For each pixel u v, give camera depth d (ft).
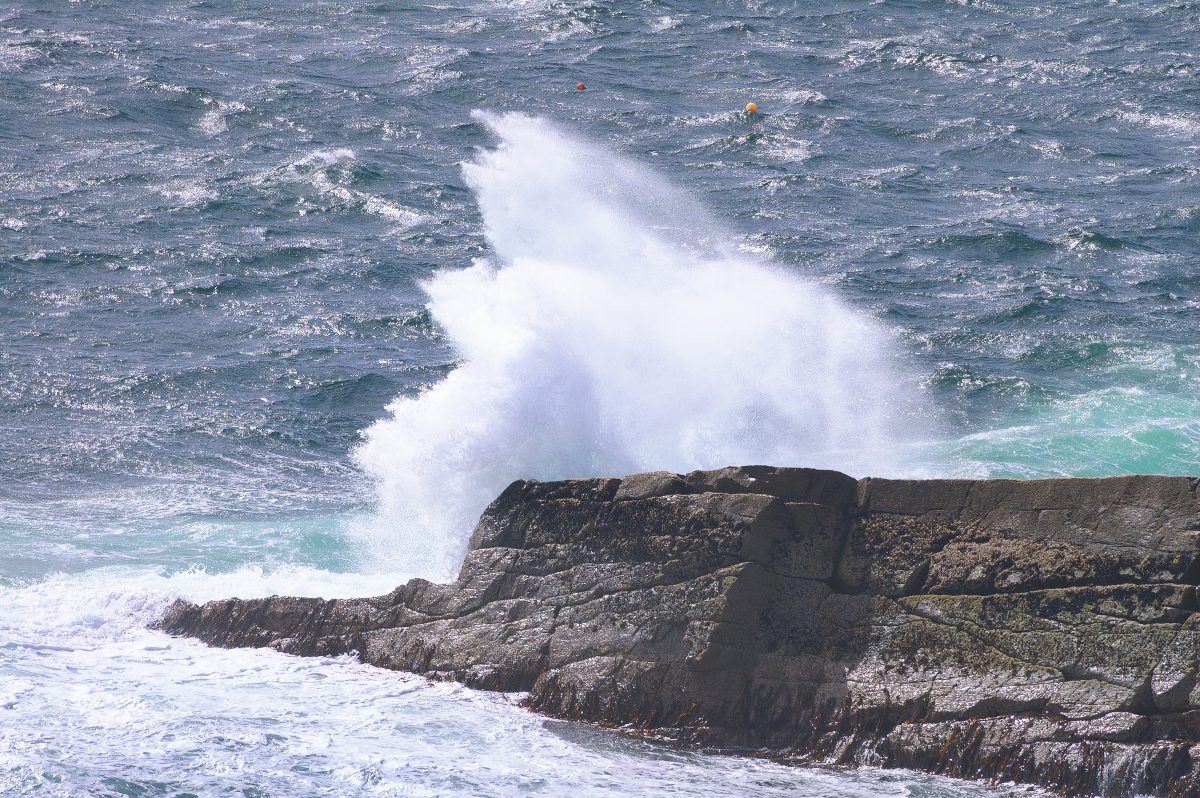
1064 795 109.60
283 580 168.14
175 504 205.67
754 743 122.72
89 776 108.06
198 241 387.14
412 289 353.31
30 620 151.43
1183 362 285.64
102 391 264.93
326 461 234.17
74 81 570.87
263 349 299.17
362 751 117.50
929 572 125.90
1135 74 647.97
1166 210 435.12
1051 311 327.88
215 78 599.98
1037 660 117.08
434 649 140.36
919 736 117.29
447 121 552.41
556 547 140.15
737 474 134.31
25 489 209.77
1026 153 525.34
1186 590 113.91
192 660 142.41
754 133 540.11
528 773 114.42
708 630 126.72
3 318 312.29
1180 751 107.76
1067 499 123.24
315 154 490.08
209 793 106.83
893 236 405.59
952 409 254.47
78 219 401.70
